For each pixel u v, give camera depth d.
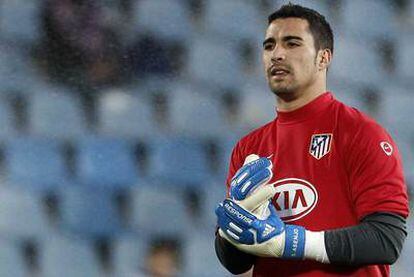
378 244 8.55
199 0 22.00
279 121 9.55
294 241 8.53
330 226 8.88
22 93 20.44
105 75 20.78
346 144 8.95
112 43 21.03
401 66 22.61
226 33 21.89
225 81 21.39
